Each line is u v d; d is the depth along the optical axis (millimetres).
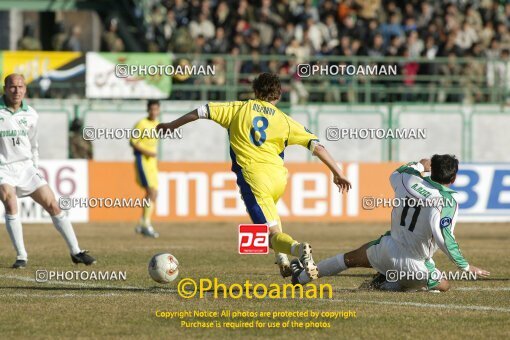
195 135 77625
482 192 70375
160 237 56406
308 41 83188
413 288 29953
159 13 87688
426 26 87125
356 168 70188
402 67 82188
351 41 83875
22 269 36875
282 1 87250
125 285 31859
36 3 89000
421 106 79750
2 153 36562
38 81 77062
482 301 28219
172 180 68812
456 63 83562
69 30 88062
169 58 76938
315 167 69938
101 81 75812
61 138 76688
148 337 22281
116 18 90312
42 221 67375
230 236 57406
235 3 86188
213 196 69125
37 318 24750
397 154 79500
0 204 65875
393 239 29500
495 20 90688
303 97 80688
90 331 22953
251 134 30234
